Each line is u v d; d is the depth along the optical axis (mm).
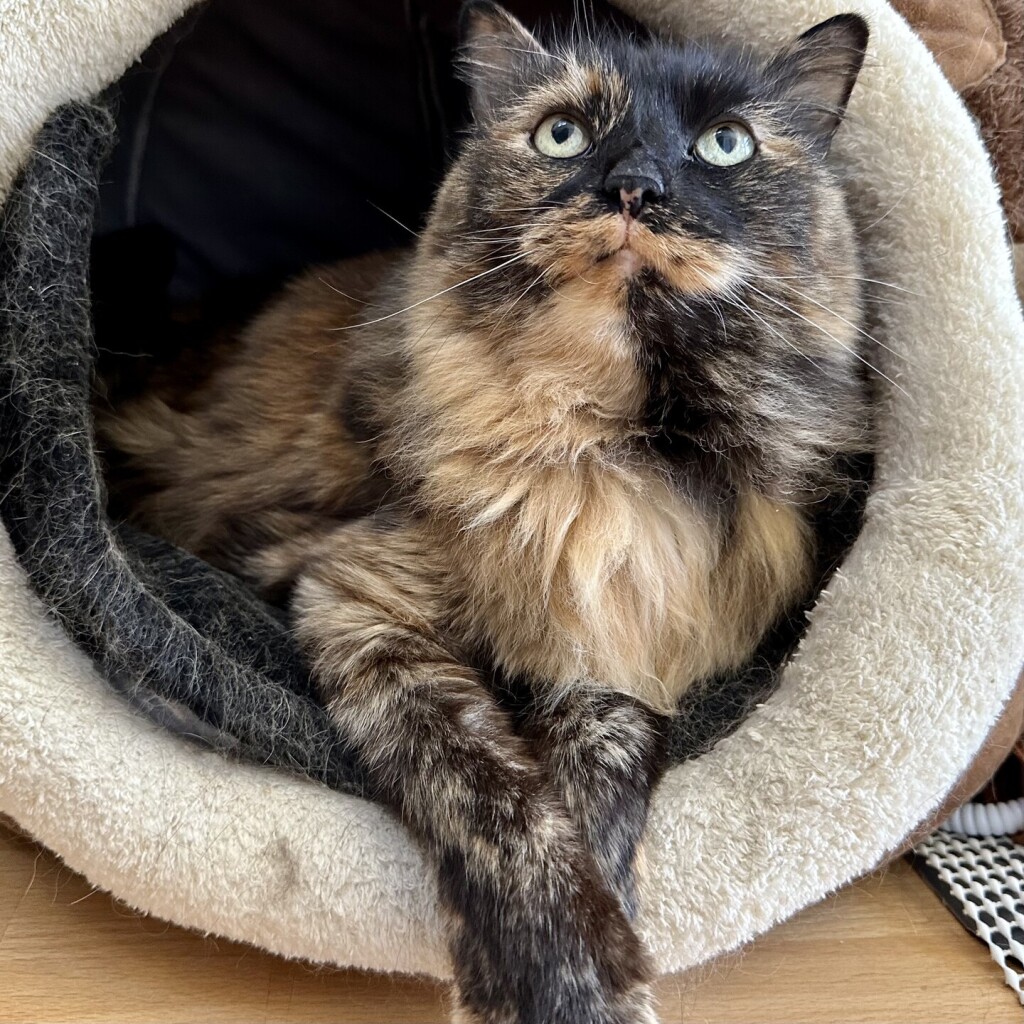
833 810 233
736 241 243
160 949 252
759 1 297
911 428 258
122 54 265
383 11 391
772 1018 239
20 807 239
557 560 257
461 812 223
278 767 245
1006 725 267
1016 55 307
